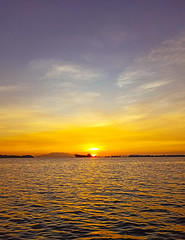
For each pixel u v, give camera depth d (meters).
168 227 18.19
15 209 24.23
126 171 83.94
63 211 23.50
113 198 30.42
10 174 72.12
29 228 18.06
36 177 61.19
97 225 18.88
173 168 101.31
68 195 32.84
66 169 101.38
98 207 25.20
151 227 18.25
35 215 21.89
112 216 21.58
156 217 21.06
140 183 46.16
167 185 42.59
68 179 55.59
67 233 16.95
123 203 27.20
